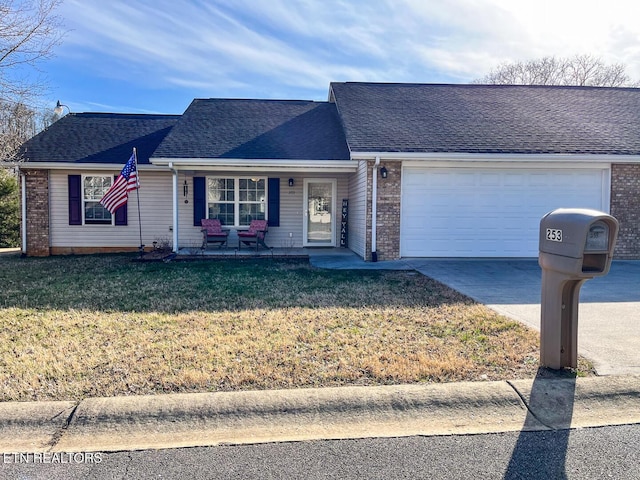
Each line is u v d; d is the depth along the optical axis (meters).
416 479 2.42
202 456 2.66
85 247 13.62
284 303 6.43
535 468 2.53
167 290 7.39
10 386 3.48
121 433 2.93
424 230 11.04
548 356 3.88
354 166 11.80
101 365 3.93
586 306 6.29
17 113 12.94
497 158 10.39
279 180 13.92
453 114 12.59
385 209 10.85
